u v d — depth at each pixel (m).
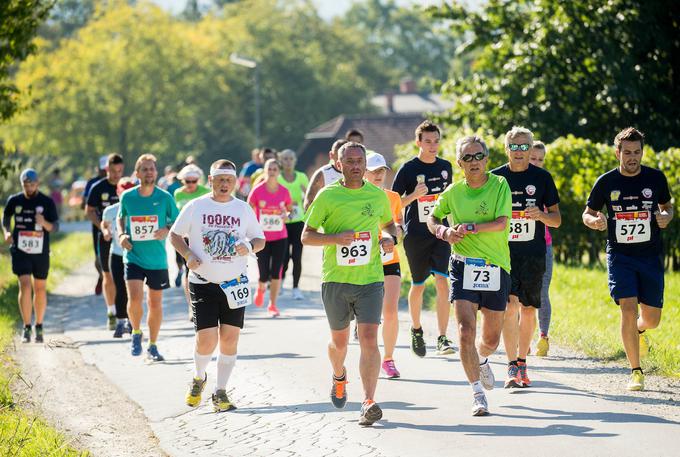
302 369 22.28
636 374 19.00
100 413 19.84
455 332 26.73
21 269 28.16
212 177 18.45
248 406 19.23
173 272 44.66
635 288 18.98
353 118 156.00
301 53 193.00
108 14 165.25
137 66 162.25
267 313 31.42
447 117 60.12
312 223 16.94
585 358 22.61
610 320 27.66
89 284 45.38
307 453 15.62
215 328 18.67
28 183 27.89
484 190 17.52
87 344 27.61
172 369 23.55
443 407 18.08
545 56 55.44
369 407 16.59
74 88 157.75
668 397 18.45
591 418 16.91
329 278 17.03
